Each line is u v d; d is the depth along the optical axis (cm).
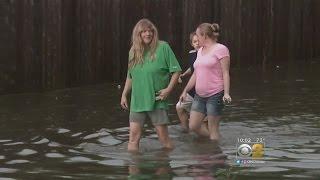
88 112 3888
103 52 5225
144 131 3306
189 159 2667
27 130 3325
